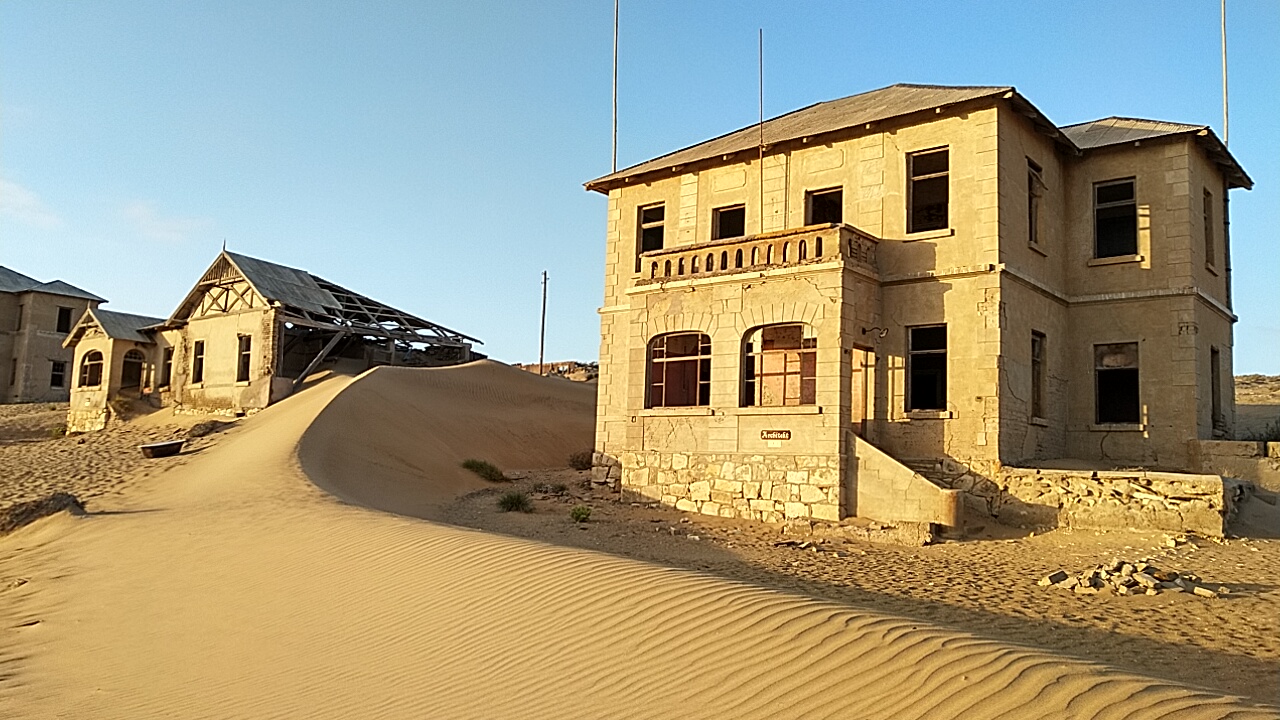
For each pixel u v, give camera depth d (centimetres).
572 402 4428
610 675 752
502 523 1906
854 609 839
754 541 1748
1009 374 1966
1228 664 876
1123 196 2266
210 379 3878
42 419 4775
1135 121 2431
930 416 2003
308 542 1362
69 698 858
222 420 3525
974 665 675
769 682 693
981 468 1914
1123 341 2189
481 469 2853
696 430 2142
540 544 1196
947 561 1514
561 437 3753
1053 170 2264
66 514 1795
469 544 1208
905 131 2112
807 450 1958
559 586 990
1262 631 1011
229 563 1323
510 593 995
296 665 897
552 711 697
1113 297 2208
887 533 1738
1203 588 1210
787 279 2031
